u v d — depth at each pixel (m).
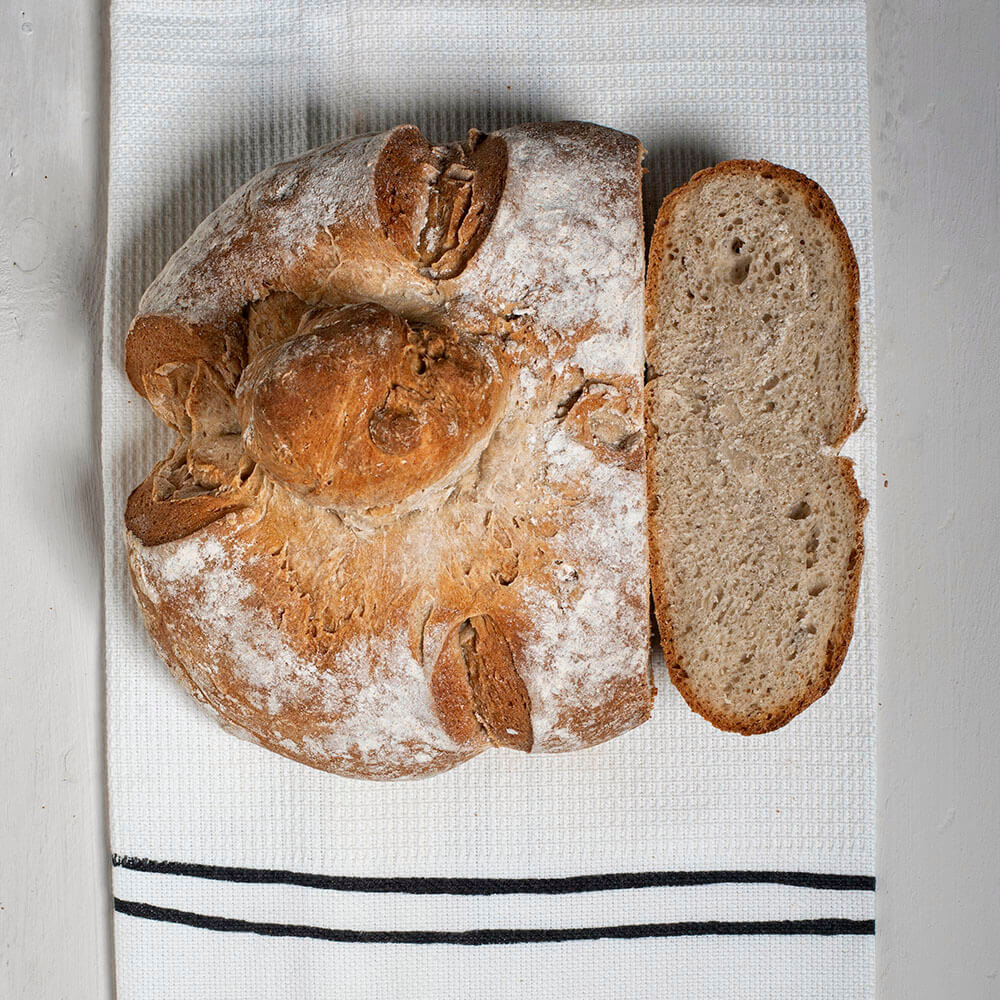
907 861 0.71
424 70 0.69
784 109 0.69
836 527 0.67
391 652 0.62
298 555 0.62
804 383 0.66
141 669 0.70
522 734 0.63
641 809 0.70
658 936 0.70
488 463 0.61
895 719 0.71
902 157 0.71
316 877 0.70
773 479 0.66
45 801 0.71
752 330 0.66
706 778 0.70
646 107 0.69
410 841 0.70
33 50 0.71
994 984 0.71
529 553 0.62
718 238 0.66
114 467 0.69
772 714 0.67
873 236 0.71
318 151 0.65
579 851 0.70
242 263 0.63
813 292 0.66
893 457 0.71
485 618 0.62
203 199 0.70
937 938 0.71
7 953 0.70
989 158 0.71
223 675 0.63
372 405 0.58
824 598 0.67
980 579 0.71
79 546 0.71
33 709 0.71
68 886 0.71
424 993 0.70
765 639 0.67
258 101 0.70
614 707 0.63
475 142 0.64
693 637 0.67
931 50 0.71
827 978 0.70
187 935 0.70
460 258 0.61
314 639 0.62
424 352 0.59
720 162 0.68
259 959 0.70
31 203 0.71
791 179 0.66
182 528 0.62
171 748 0.70
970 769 0.71
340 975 0.70
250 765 0.70
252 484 0.62
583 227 0.62
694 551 0.66
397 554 0.61
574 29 0.70
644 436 0.63
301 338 0.58
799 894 0.70
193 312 0.63
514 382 0.61
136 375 0.65
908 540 0.71
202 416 0.64
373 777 0.65
